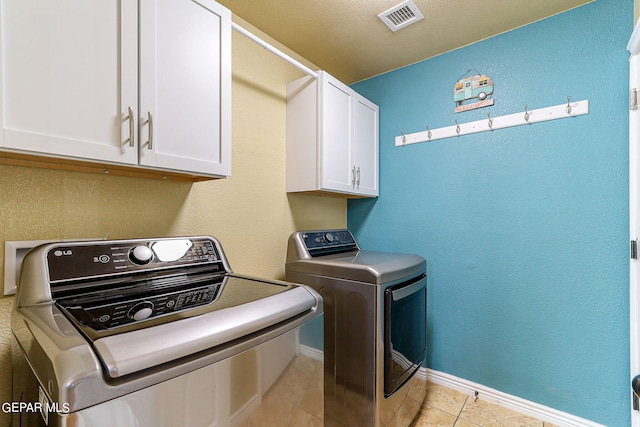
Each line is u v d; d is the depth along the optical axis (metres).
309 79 1.91
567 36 1.69
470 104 2.01
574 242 1.68
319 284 1.66
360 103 2.20
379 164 2.44
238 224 1.71
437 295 2.15
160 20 1.06
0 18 0.74
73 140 0.86
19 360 0.77
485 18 1.75
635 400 1.47
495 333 1.93
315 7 1.66
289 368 0.96
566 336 1.70
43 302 0.85
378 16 1.73
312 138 1.89
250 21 1.77
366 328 1.47
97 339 0.60
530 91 1.80
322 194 2.21
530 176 1.81
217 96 1.25
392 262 1.64
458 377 2.06
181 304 0.86
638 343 1.44
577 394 1.67
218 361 0.75
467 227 2.03
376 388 1.43
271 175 1.91
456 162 2.08
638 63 1.45
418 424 1.72
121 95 0.96
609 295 1.58
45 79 0.81
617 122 1.56
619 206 1.55
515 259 1.86
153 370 0.63
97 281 0.98
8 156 0.86
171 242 1.22
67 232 1.11
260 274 1.83
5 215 0.98
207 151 1.21
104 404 0.56
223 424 0.76
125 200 1.26
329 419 1.61
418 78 2.24
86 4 0.89
